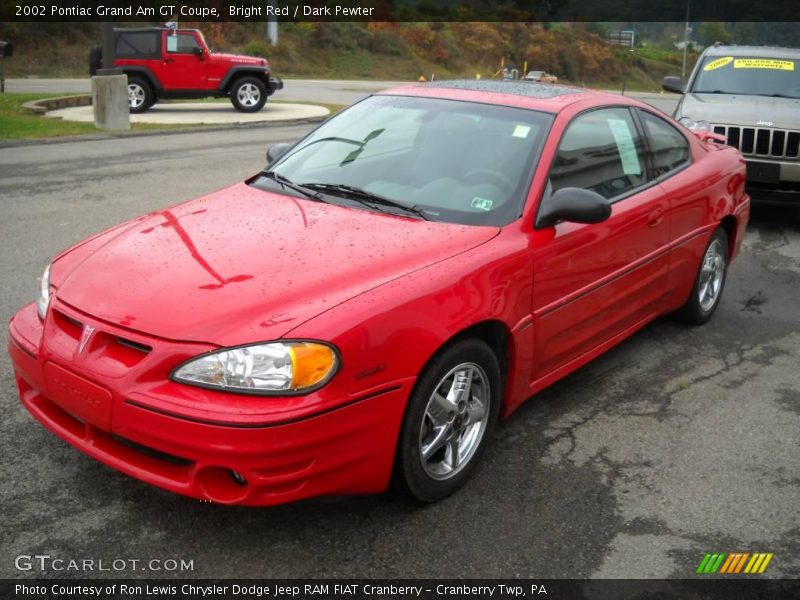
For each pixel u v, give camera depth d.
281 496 2.80
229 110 19.81
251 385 2.73
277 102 22.70
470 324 3.21
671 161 4.97
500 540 3.13
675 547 3.15
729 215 5.48
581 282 3.95
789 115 8.22
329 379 2.78
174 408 2.73
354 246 3.34
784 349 5.28
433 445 3.25
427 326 3.05
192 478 2.78
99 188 9.29
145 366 2.81
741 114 8.32
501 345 3.58
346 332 2.83
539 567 2.99
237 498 2.79
